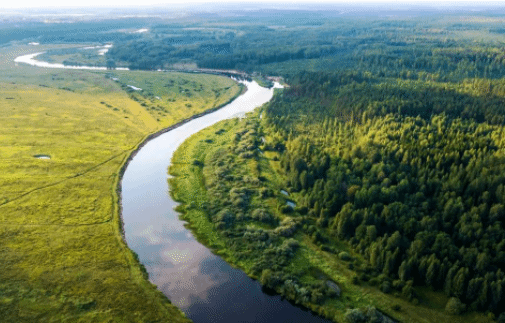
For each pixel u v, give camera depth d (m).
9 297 94.19
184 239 121.12
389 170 134.38
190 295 99.69
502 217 108.38
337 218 120.06
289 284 100.50
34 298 94.44
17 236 116.31
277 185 150.75
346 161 149.75
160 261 111.38
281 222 125.44
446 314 92.12
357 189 126.25
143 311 93.31
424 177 126.81
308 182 140.50
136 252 114.56
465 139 148.12
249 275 106.75
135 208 137.12
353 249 113.69
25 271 102.50
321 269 107.19
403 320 91.25
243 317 93.94
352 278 103.00
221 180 153.12
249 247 116.06
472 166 127.19
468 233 104.38
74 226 123.06
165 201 142.00
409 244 105.19
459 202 112.62
